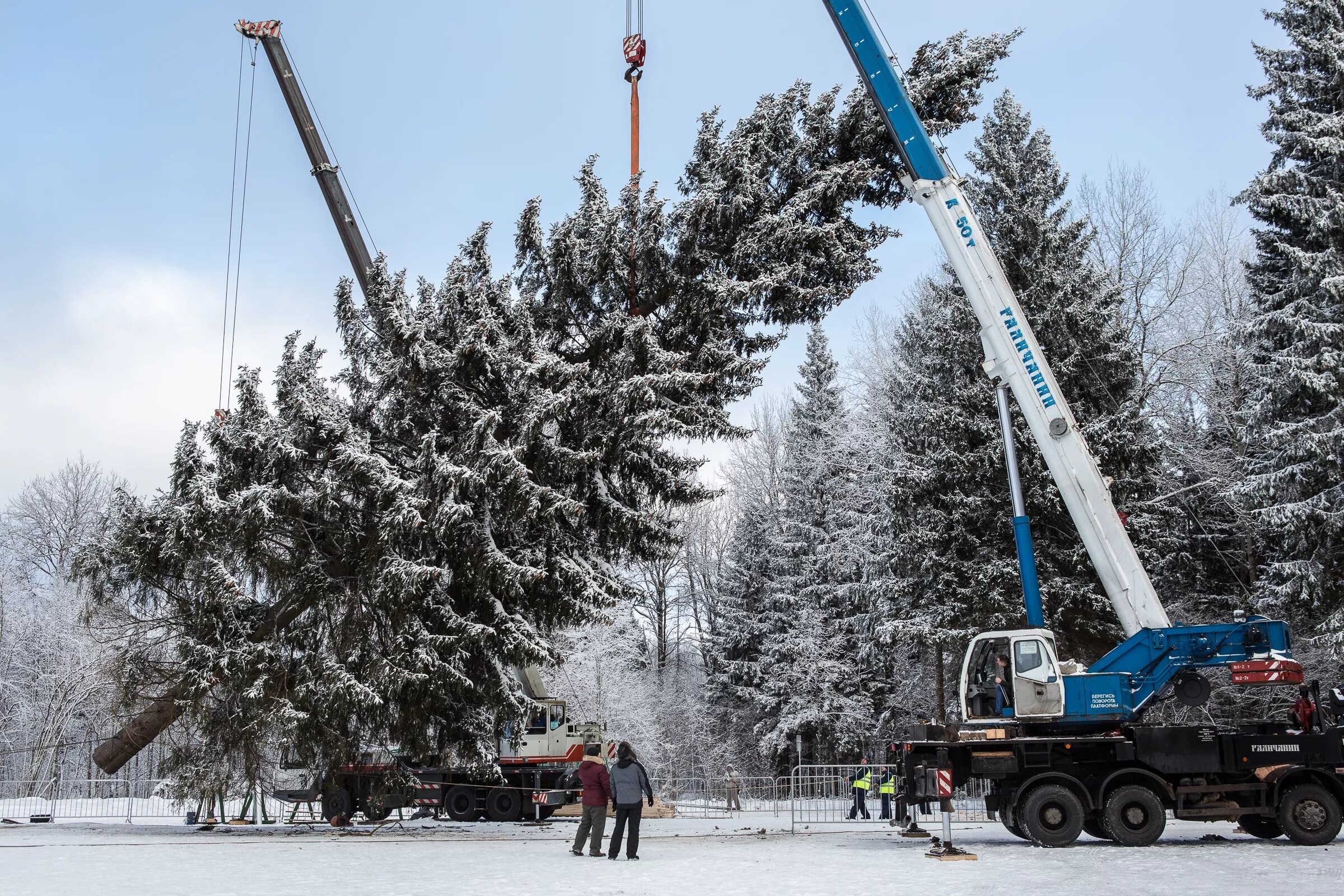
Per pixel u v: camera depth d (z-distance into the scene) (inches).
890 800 1023.0
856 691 1811.0
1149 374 1471.5
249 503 802.8
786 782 1759.4
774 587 1948.8
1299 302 1039.0
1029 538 721.6
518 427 834.2
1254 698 1245.7
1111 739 649.6
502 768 1038.4
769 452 2192.4
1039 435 713.6
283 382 865.5
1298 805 633.6
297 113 1124.5
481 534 810.2
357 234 1119.6
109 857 594.6
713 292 863.1
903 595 1273.4
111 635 940.6
